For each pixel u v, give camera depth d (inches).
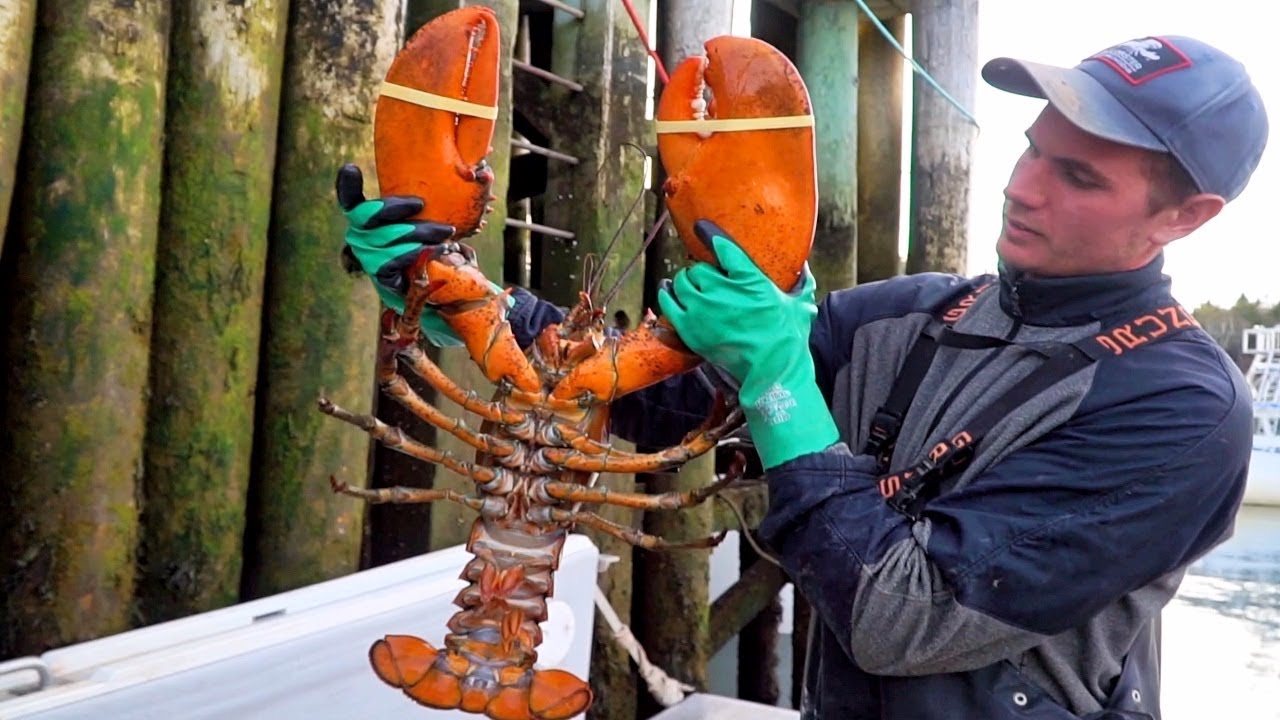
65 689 67.7
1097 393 58.6
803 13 197.8
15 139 82.2
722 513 174.2
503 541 69.9
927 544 57.0
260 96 97.2
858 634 58.1
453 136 64.4
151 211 90.3
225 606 96.0
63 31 85.2
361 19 103.1
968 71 200.7
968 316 67.4
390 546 119.2
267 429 102.7
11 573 84.6
